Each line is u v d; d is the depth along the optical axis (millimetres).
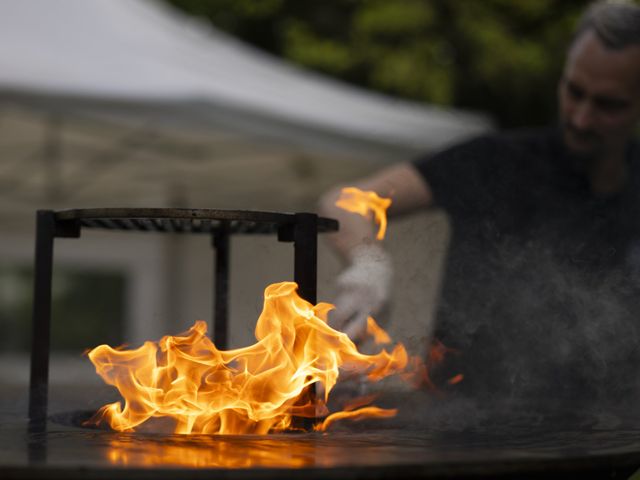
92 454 622
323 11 8492
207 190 5000
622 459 663
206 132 3543
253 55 3904
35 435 756
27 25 2971
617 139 1514
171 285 5996
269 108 3291
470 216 1564
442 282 1480
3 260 6207
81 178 4590
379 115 3623
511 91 8242
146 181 4715
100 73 2969
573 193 1567
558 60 7934
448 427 876
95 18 3111
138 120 3146
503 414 1013
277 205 5262
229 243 1108
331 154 3686
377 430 833
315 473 550
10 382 1857
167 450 649
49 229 916
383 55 8078
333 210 1310
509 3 8023
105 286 6172
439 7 8109
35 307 916
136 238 6023
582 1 7812
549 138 1606
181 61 3193
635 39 1420
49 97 2924
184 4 8461
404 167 1581
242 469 544
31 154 4074
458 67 8312
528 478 618
